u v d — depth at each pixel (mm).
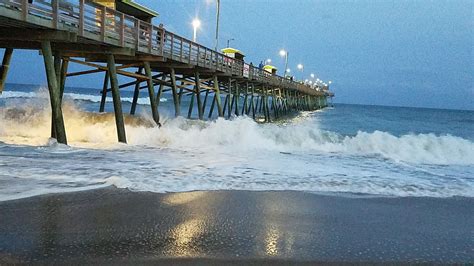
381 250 5148
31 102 22484
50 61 10797
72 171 8508
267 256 4766
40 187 7180
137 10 20125
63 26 10367
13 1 8922
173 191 7445
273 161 11297
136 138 14359
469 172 10914
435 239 5664
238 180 8562
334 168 10609
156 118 16922
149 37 15094
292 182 8633
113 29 13156
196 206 6621
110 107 46906
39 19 9531
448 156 13414
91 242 4938
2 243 4793
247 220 6062
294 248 5066
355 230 5895
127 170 8945
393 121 51688
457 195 8273
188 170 9344
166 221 5812
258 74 32344
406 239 5609
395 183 9031
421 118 66000
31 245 4770
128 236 5184
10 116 16500
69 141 13602
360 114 70500
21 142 12289
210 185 8016
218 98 24562
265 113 36656
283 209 6734
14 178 7676
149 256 4605
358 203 7383
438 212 7035
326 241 5375
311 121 42781
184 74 25109
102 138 14516
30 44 12219
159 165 9773
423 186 8875
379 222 6336
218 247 4965
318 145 14672
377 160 12422
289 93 51562
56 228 5344
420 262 4812
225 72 24531
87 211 6086
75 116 16594
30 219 5629
